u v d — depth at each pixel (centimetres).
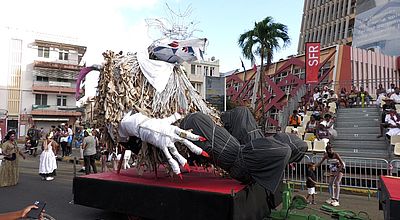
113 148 678
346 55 2344
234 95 3278
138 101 597
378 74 2589
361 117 1370
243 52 2230
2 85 3800
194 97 659
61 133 1906
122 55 645
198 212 484
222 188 505
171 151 529
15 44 3888
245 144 534
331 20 3947
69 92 4053
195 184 542
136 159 668
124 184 566
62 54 4128
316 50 1769
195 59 655
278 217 560
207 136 510
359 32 3362
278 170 469
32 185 1010
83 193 614
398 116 1127
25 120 3834
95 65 671
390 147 1032
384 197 464
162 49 636
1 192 901
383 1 3161
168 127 524
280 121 1686
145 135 541
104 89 618
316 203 799
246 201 498
